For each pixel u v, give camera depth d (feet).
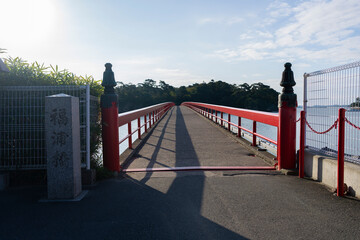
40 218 10.41
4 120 14.98
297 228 9.35
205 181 15.30
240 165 19.30
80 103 15.51
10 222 10.07
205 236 8.83
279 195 12.80
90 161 15.83
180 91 563.48
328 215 10.42
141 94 513.45
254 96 483.10
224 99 513.45
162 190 13.71
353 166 12.80
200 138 33.24
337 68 13.65
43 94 15.26
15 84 15.33
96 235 8.96
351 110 12.73
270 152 22.54
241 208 11.20
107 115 16.66
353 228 9.32
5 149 15.03
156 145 28.45
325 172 14.47
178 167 18.63
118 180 15.66
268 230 9.22
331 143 14.44
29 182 15.24
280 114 17.29
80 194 13.23
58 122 12.48
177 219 10.16
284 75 17.16
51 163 12.50
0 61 12.96
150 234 8.99
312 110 16.55
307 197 12.48
